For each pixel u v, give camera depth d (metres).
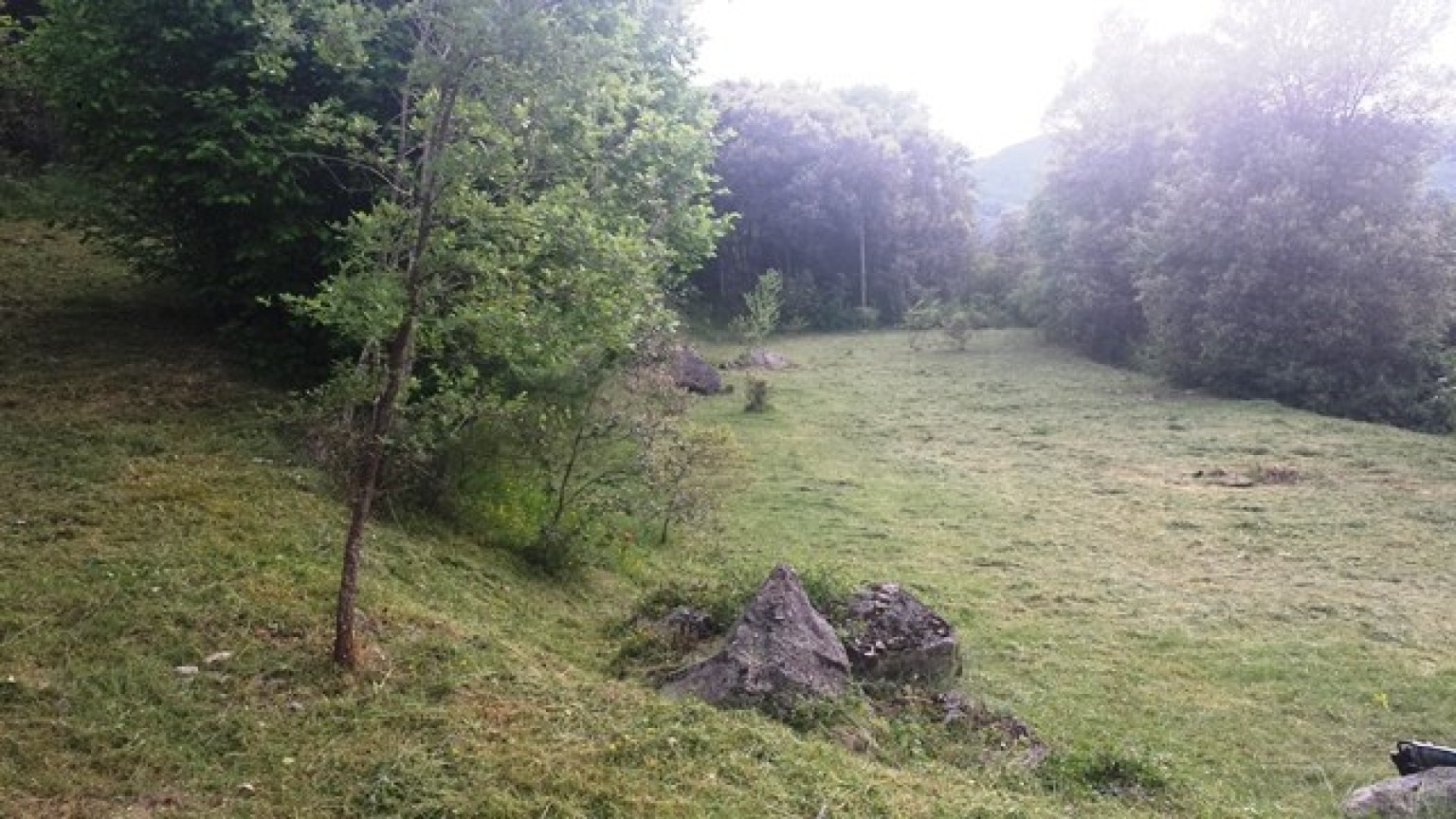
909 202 54.50
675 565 12.52
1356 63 25.91
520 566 9.84
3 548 6.79
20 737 5.02
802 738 6.34
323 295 5.79
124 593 6.44
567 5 5.71
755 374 31.91
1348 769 8.20
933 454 20.95
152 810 4.68
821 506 16.75
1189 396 26.45
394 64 9.15
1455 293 24.83
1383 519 15.33
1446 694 9.70
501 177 6.08
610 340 8.70
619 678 7.50
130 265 14.56
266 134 10.05
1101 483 18.19
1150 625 11.69
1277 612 11.99
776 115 53.50
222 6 10.09
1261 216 25.70
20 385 9.92
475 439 10.52
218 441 9.44
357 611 6.95
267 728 5.42
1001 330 44.81
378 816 4.78
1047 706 9.13
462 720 5.72
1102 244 34.94
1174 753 8.30
